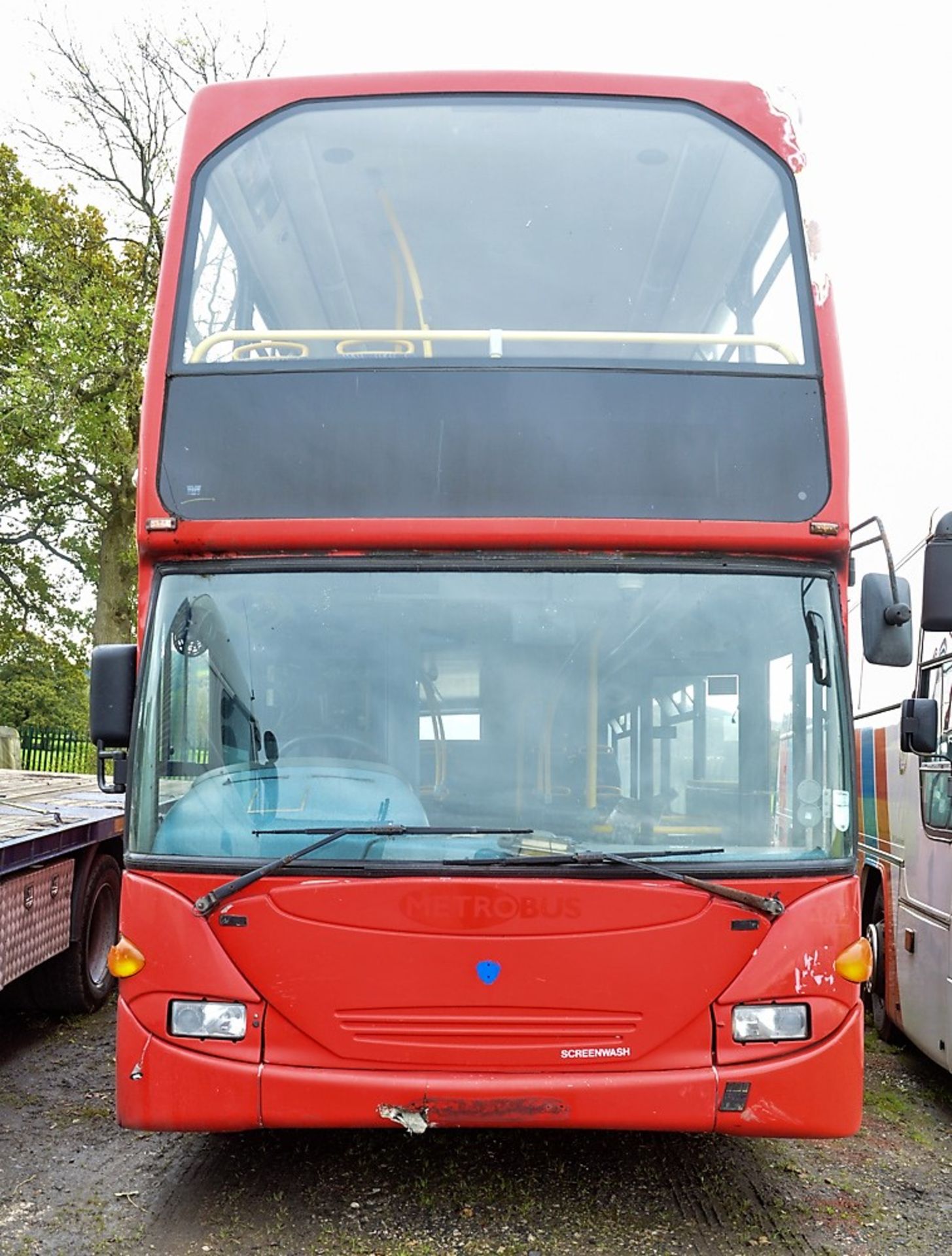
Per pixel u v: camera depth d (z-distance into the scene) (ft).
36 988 25.11
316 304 17.66
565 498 15.40
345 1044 14.14
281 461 15.55
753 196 16.92
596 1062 14.15
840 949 14.58
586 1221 15.43
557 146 17.12
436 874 14.30
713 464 15.57
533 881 14.25
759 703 15.26
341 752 15.08
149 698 15.24
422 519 15.33
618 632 15.37
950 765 20.16
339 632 15.38
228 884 14.32
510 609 15.40
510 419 15.61
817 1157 18.07
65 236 82.89
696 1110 14.07
